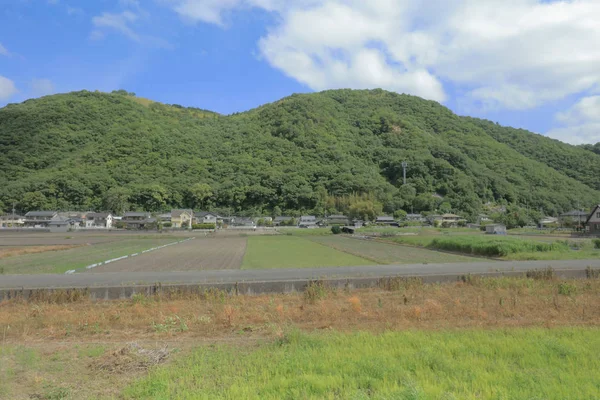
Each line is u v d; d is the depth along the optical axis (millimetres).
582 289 15680
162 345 8984
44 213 101500
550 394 5719
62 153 133250
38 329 10656
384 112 193250
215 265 22938
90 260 26547
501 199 134250
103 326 10836
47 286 14297
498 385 6062
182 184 129125
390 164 150625
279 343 8742
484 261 24031
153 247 40156
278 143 158250
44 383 6746
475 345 8266
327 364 7039
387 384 6117
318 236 66000
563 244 30328
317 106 189375
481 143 172625
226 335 10016
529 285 15930
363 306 12883
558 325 10516
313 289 14156
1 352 8477
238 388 6004
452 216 111312
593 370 6742
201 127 173750
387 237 55594
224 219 115312
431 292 14820
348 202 125000
